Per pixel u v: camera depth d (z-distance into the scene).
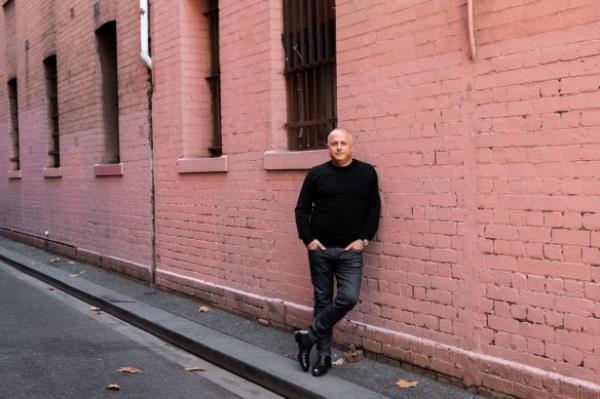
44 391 5.50
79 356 6.59
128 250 10.92
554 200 4.39
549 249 4.43
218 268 8.28
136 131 10.39
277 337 6.78
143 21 9.73
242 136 7.67
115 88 12.34
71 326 7.94
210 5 9.05
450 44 5.04
